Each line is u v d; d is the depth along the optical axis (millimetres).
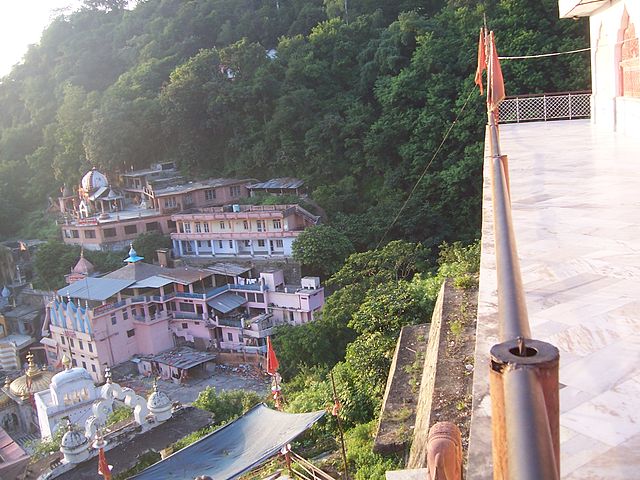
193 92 52469
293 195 45469
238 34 65688
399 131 42625
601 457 2559
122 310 36688
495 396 1313
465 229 39125
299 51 52188
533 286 4727
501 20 40812
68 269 46500
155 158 57156
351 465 10961
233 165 52375
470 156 38281
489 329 3740
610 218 6621
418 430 7766
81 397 24750
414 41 46156
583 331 3809
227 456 11977
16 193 63062
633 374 3223
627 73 14266
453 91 41750
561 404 3020
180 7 72750
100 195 51688
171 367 34000
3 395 34531
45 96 73562
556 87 38531
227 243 42312
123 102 56969
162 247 45250
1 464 18562
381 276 26062
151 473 11820
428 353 10164
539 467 1045
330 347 25609
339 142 46312
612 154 11281
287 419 12766
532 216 7023
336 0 58250
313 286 35375
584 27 39594
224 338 36406
